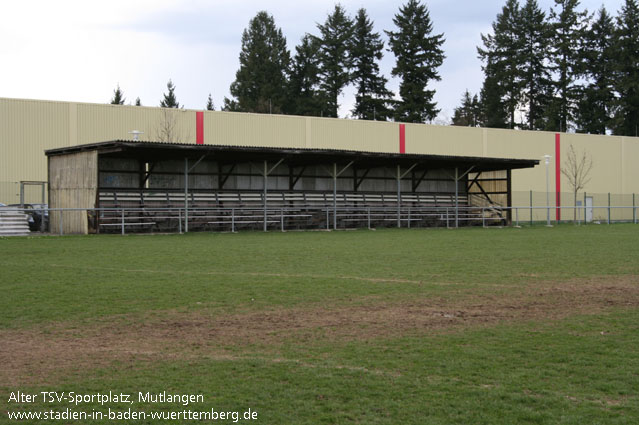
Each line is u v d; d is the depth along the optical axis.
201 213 31.94
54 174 29.81
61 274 14.16
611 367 7.10
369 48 78.06
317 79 81.00
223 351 7.78
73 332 8.74
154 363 7.27
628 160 56.44
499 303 10.87
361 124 45.31
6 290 12.00
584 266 16.09
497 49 85.31
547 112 76.00
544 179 52.09
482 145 49.94
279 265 16.08
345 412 5.75
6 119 34.00
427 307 10.48
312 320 9.49
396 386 6.44
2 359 7.47
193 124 39.44
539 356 7.51
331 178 37.19
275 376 6.76
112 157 30.03
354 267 15.73
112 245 21.45
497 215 40.22
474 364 7.19
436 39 76.31
